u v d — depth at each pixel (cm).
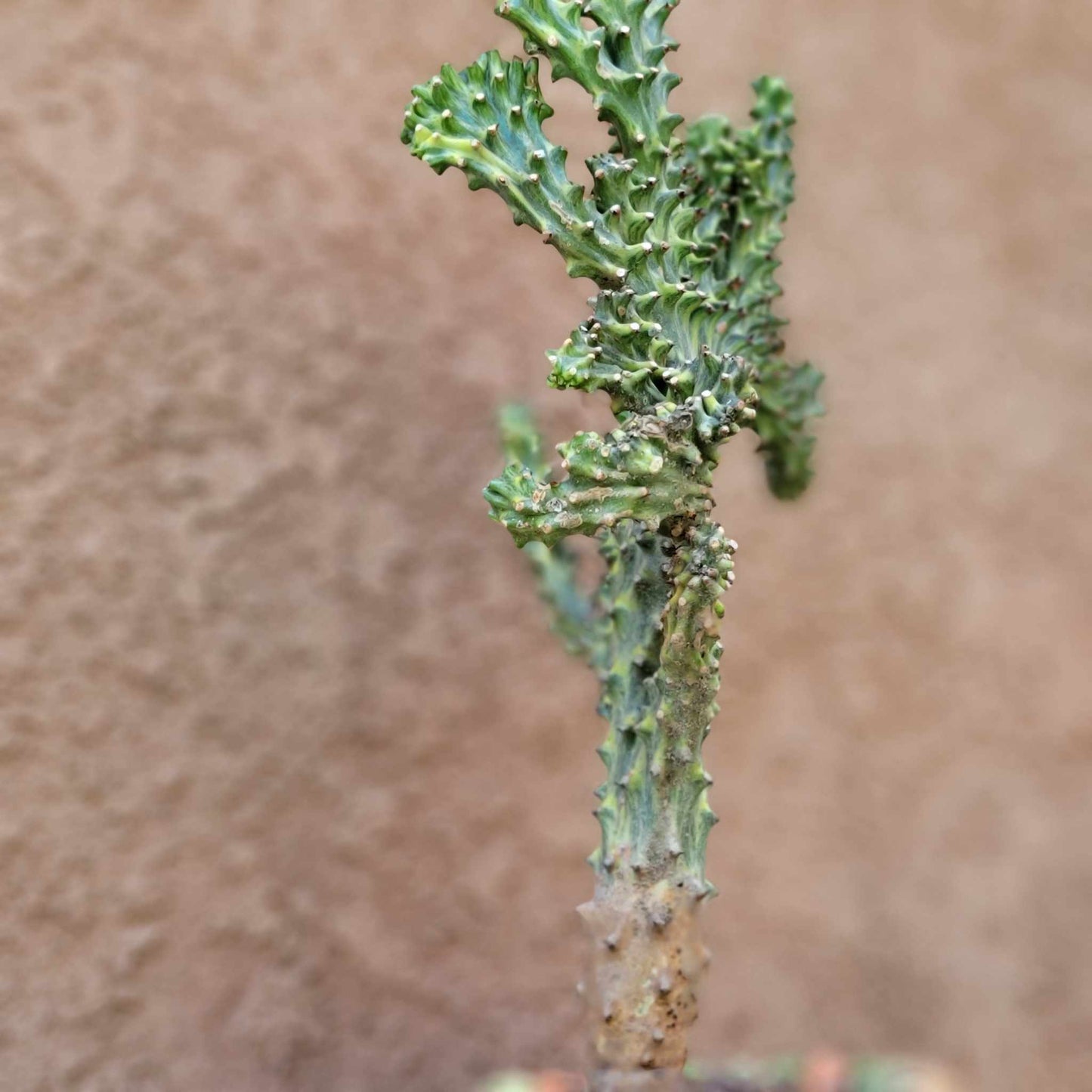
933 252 171
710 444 87
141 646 129
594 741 153
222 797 133
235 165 134
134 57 129
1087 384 179
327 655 139
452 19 147
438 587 146
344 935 140
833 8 165
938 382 172
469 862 147
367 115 142
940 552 171
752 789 161
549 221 87
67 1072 123
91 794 125
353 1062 139
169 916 130
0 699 121
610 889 90
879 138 168
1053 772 175
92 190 126
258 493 135
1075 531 178
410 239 145
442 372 146
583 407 150
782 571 162
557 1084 110
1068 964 172
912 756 168
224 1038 132
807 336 165
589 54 87
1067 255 177
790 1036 160
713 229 94
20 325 122
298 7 138
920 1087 104
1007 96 174
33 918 122
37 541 123
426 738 145
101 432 126
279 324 137
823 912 164
